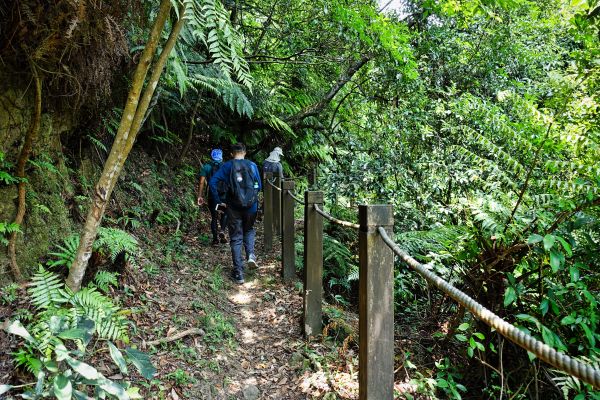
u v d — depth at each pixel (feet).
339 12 17.61
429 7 17.10
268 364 10.38
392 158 18.20
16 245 9.15
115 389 5.80
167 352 9.61
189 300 12.16
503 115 13.42
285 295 14.57
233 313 13.04
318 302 11.60
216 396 8.91
